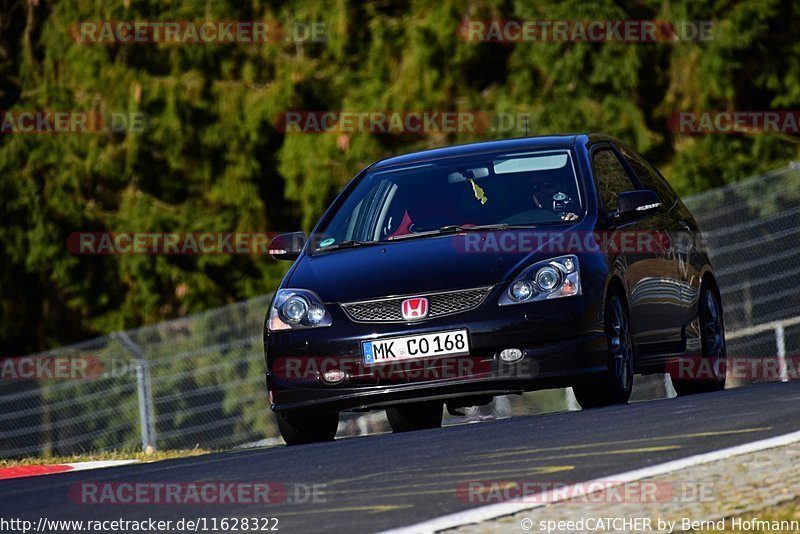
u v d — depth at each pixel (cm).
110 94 8056
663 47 7525
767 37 7462
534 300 2794
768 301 5619
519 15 7288
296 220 8406
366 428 5959
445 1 7325
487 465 1981
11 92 8706
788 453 1845
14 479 2616
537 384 2773
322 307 2897
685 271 3338
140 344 5588
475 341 2783
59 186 8006
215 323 5594
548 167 3136
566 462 1931
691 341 3325
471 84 7750
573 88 7269
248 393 5569
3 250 8012
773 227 5622
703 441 1995
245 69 8025
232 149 8012
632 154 3494
